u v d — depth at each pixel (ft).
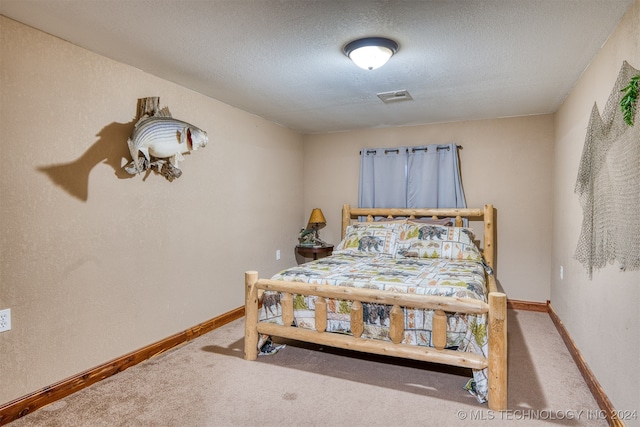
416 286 8.11
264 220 13.73
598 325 7.23
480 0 5.79
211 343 10.07
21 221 6.61
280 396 7.30
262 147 13.53
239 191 12.34
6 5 5.93
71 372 7.44
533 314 12.62
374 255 12.54
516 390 7.51
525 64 8.32
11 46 6.42
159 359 9.02
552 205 12.72
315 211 15.55
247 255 12.76
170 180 9.67
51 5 5.93
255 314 9.00
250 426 6.32
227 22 6.51
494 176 13.55
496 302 6.79
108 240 8.14
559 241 11.32
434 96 10.82
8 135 6.41
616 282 6.25
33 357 6.82
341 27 6.70
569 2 5.82
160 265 9.44
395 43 7.29
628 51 5.92
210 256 11.10
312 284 8.55
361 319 8.04
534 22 6.46
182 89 9.99
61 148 7.20
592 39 7.04
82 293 7.63
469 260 11.52
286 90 10.27
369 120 13.84
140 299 8.91
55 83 7.08
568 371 8.37
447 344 7.50
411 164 14.51
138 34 6.97
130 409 6.83
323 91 10.36
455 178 13.78
